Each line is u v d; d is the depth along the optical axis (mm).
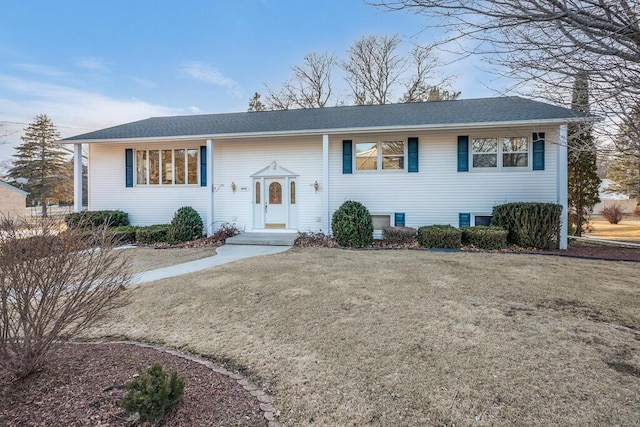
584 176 13422
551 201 9789
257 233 11234
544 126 9562
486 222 10289
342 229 9664
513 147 10062
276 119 12500
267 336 3547
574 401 2348
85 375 2516
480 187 10258
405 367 2848
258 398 2400
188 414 2125
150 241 10516
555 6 2418
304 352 3160
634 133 2941
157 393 2014
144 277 6188
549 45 2701
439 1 2727
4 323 2291
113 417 2008
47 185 30922
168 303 4660
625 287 5289
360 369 2826
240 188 11766
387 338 3439
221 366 2922
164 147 12039
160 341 3447
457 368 2822
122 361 2846
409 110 11906
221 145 11844
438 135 10469
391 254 8344
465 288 5234
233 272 6480
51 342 2580
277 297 4867
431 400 2373
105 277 3084
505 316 4043
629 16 2354
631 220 23484
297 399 2395
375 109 12828
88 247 2766
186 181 12000
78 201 11758
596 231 16250
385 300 4668
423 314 4113
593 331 3596
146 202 12117
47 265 2436
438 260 7492
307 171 11375
